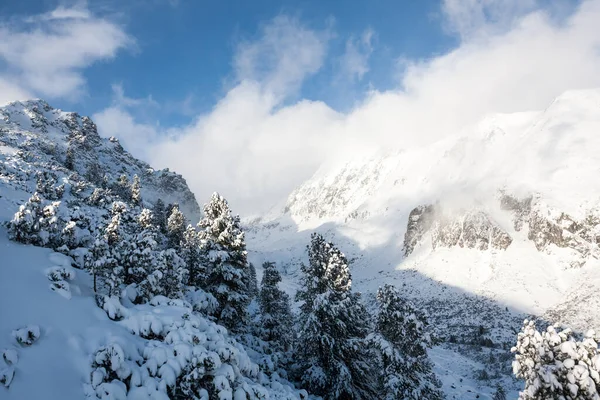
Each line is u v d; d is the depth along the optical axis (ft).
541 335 42.06
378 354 65.51
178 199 490.08
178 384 30.71
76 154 347.36
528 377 41.83
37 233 46.75
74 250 49.29
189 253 68.49
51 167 185.98
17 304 31.04
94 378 27.63
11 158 156.35
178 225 119.65
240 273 62.69
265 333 77.25
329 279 63.57
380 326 67.51
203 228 67.41
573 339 40.09
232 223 65.10
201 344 34.12
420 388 62.13
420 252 462.60
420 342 64.08
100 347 30.22
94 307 36.17
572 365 38.04
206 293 58.18
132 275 45.80
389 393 63.52
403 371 61.72
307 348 62.18
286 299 100.17
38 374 25.80
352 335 64.28
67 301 34.91
